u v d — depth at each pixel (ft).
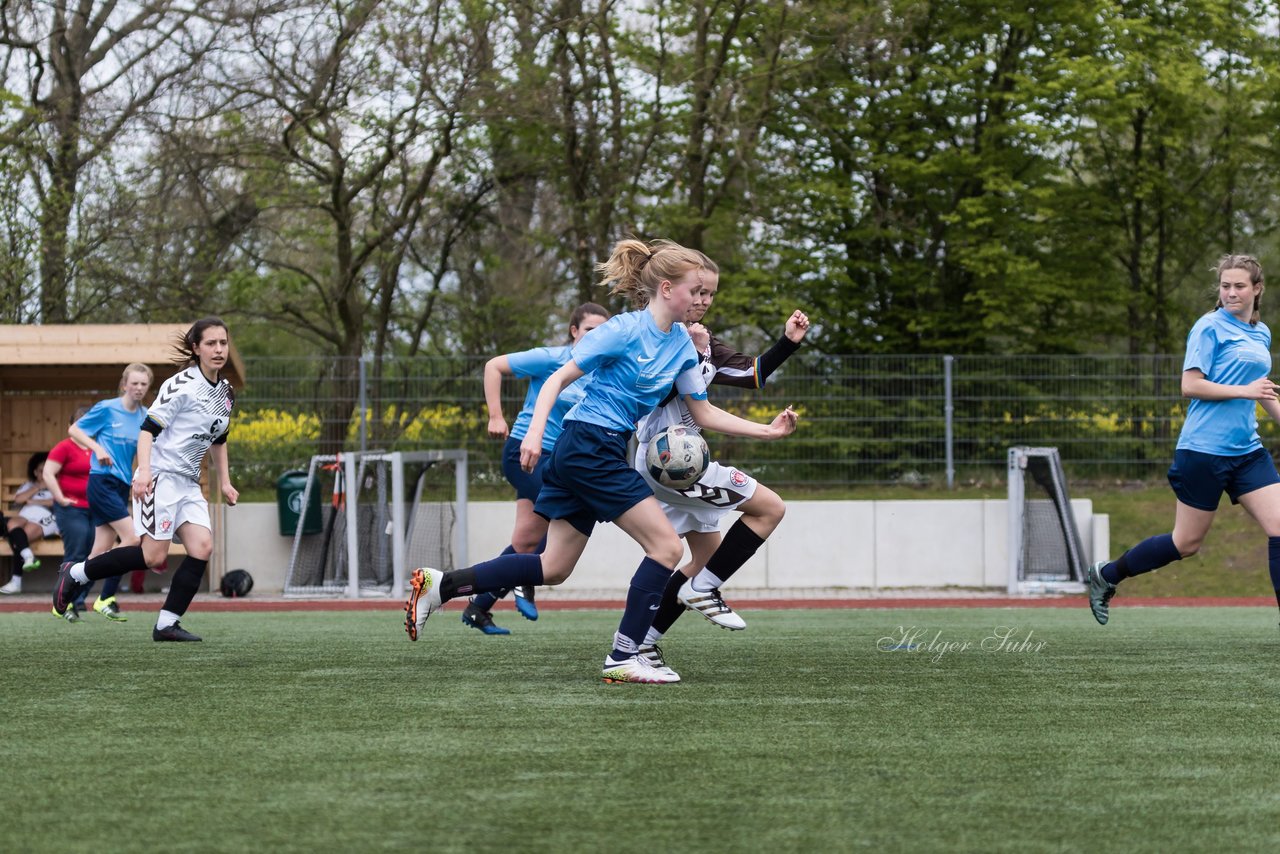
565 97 129.08
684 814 20.18
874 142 144.36
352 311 140.56
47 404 97.86
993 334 145.38
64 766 24.02
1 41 125.59
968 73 139.64
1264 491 41.70
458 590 34.76
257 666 39.45
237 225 140.56
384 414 101.30
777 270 140.36
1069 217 149.07
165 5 125.49
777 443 103.71
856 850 18.25
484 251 155.02
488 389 49.73
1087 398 103.45
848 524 102.17
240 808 20.66
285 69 123.24
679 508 37.32
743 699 31.65
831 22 123.54
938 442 103.19
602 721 28.45
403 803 20.95
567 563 35.35
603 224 133.59
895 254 148.25
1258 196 160.86
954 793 21.65
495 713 29.63
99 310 134.00
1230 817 20.16
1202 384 41.60
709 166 140.97
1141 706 30.68
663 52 128.57
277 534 100.48
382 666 39.27
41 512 94.43
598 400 33.73
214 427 47.42
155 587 97.71
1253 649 43.68
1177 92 136.26
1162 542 43.60
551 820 19.84
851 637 49.03
